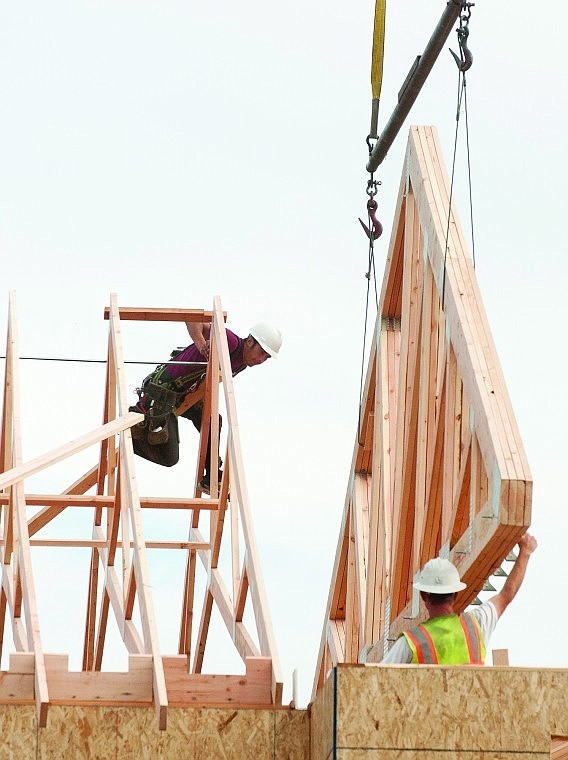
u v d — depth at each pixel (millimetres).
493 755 16219
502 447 17594
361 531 26734
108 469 29672
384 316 25859
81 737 17844
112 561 29359
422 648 17609
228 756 18062
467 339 19328
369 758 16094
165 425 29812
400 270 24922
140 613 21719
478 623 17953
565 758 20547
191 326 29469
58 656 18703
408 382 23438
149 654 19625
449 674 16391
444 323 21250
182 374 29766
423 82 21391
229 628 26562
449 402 20297
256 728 18203
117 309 28844
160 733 18016
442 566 18266
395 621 23453
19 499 23219
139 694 18828
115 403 30000
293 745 18203
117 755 17859
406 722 16234
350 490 27812
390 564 23844
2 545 29859
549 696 16391
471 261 20781
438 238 21234
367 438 26969
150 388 29766
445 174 22469
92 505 28422
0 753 17656
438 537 21828
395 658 17672
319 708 17500
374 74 23266
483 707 16344
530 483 17188
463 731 16266
